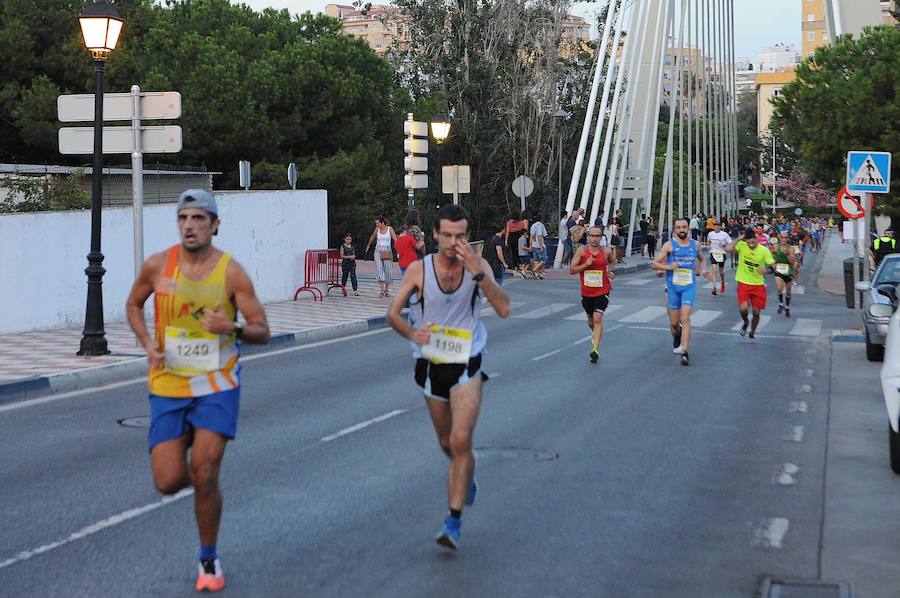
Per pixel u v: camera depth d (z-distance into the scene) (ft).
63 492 25.76
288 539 21.63
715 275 101.40
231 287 18.53
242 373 47.88
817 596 18.40
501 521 23.20
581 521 23.25
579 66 177.17
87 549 20.95
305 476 27.43
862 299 66.18
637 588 18.75
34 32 119.55
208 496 18.39
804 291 109.40
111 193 95.81
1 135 121.29
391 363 51.57
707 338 64.13
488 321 73.82
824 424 35.91
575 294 97.09
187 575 19.30
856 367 51.19
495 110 156.76
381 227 88.89
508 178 159.63
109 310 67.36
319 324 66.13
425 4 158.61
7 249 59.82
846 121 111.34
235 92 127.44
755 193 555.28
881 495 25.98
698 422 36.09
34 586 18.66
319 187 138.00
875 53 114.42
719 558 20.63
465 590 18.52
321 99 138.51
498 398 41.04
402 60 166.61
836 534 22.43
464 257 20.48
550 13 159.43
